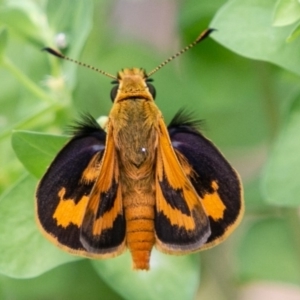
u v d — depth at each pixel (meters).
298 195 0.20
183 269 0.21
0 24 0.22
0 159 0.22
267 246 0.22
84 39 0.21
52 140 0.20
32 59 0.22
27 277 0.21
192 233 0.20
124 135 0.20
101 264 0.21
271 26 0.20
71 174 0.20
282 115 0.22
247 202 0.22
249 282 0.22
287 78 0.22
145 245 0.20
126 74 0.21
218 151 0.20
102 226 0.20
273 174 0.20
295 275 0.22
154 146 0.20
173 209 0.20
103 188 0.20
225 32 0.20
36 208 0.20
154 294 0.21
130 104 0.20
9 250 0.21
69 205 0.20
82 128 0.20
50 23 0.22
